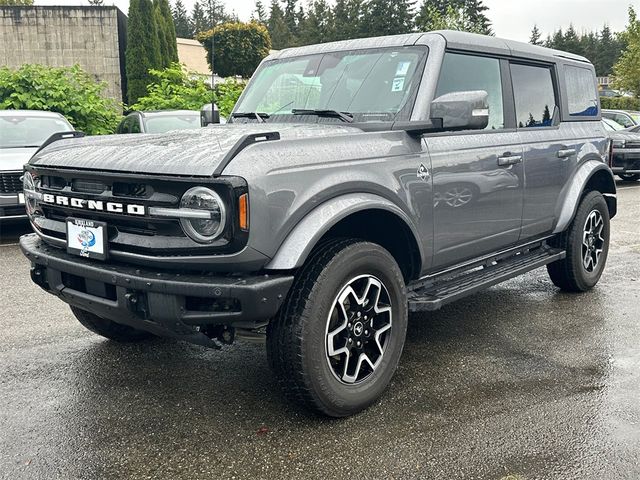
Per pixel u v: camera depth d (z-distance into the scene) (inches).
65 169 129.0
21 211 315.9
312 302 119.7
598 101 229.3
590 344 172.7
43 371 155.5
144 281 115.0
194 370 156.0
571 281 218.4
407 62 155.1
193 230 112.3
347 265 125.0
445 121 134.0
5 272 256.7
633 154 580.4
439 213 150.3
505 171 171.0
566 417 129.1
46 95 529.7
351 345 130.5
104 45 861.8
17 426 127.4
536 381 147.7
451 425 126.4
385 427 126.0
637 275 252.1
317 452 116.7
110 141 140.9
